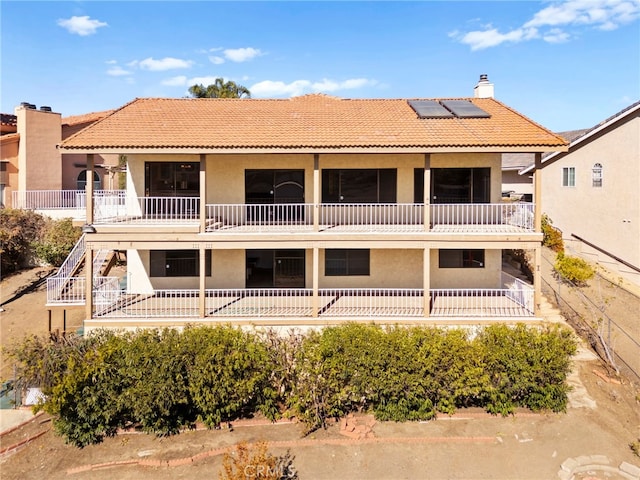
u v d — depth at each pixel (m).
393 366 11.03
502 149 14.18
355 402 11.77
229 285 17.17
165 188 17.11
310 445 10.45
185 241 14.53
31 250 23.66
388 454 10.11
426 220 14.77
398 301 16.00
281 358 11.59
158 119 16.38
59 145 13.95
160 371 10.52
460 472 9.53
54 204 26.52
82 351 11.21
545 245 23.98
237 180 17.12
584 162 24.17
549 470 9.55
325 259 17.23
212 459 10.02
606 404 11.86
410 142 14.24
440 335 11.77
